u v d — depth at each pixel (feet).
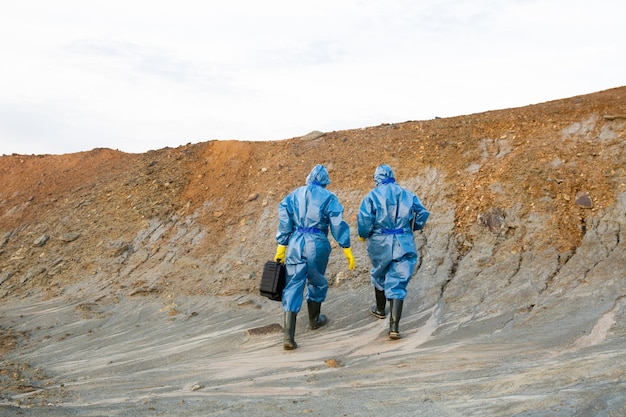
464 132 38.78
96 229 39.14
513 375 18.01
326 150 41.45
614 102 37.04
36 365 24.18
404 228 24.57
